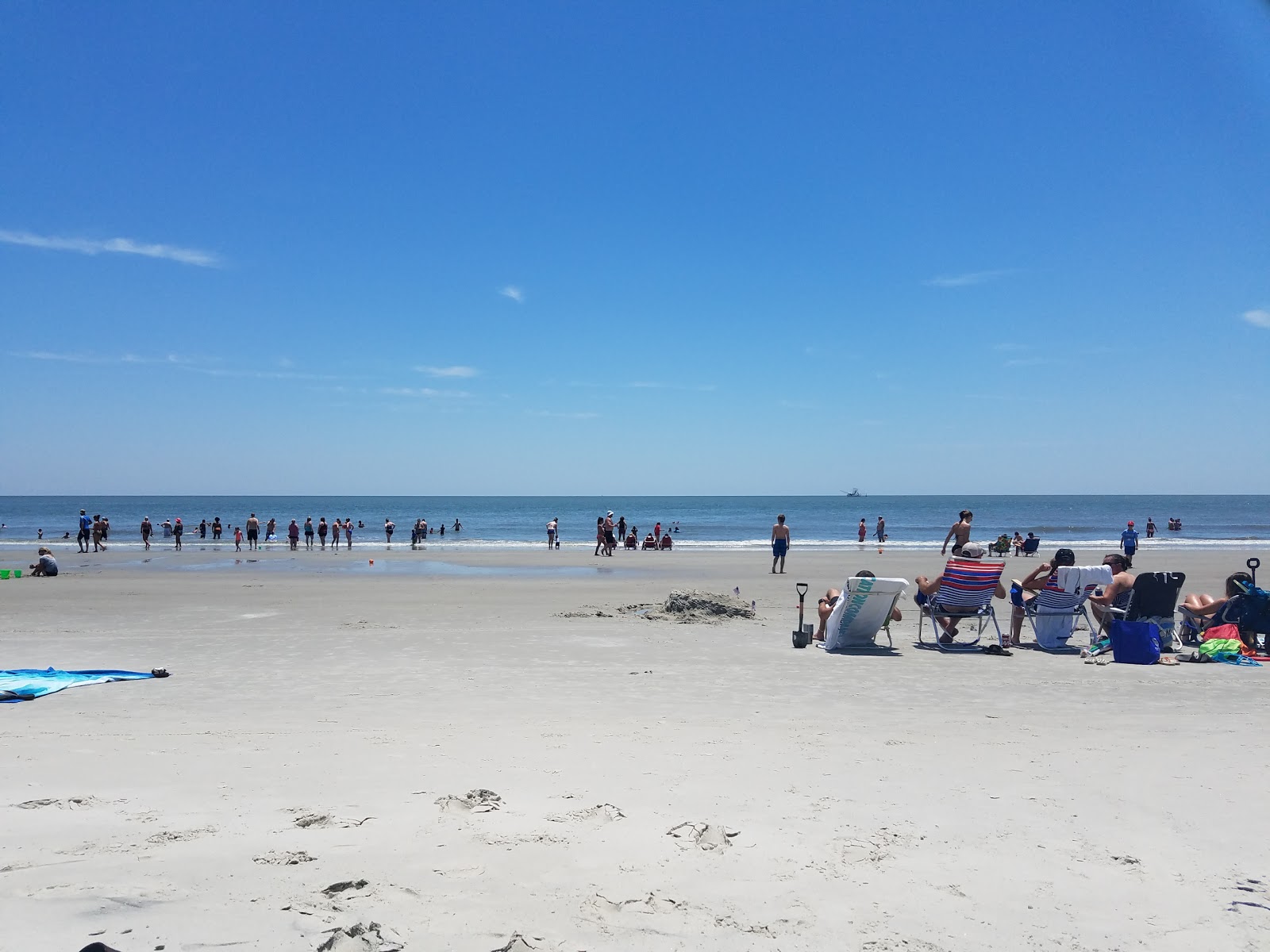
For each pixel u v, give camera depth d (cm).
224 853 388
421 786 492
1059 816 446
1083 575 1050
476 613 1440
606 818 438
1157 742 605
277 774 516
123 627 1270
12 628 1259
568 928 320
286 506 14800
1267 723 672
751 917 331
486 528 7769
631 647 1076
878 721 676
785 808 457
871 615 1073
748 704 747
